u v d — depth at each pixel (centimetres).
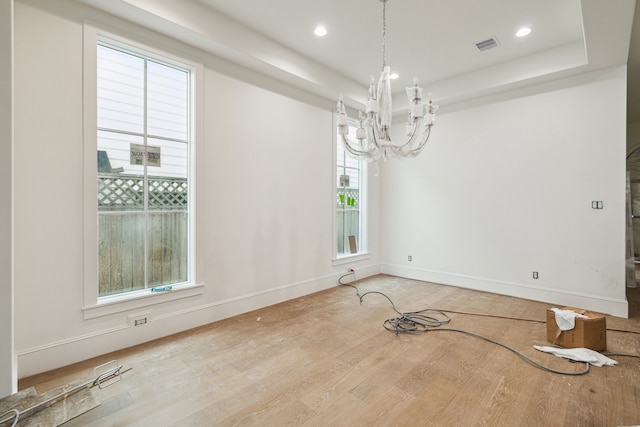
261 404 192
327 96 441
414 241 514
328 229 460
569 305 372
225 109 332
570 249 371
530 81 383
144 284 287
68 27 234
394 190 539
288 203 402
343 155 507
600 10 237
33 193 221
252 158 359
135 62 279
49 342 228
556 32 323
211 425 173
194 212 308
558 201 379
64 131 234
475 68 409
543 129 387
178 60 293
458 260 464
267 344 274
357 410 186
